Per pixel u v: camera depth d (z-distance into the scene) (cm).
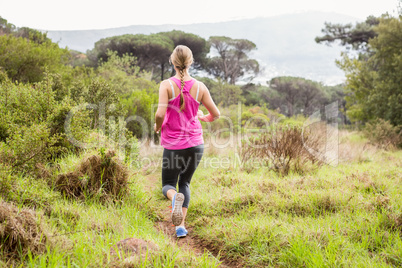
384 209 355
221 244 319
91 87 647
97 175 407
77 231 269
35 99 491
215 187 514
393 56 1583
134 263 224
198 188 525
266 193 450
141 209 402
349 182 489
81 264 218
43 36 1442
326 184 479
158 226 379
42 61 1126
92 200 383
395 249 273
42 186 362
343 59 1825
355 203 388
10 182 315
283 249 285
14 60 1059
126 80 1667
